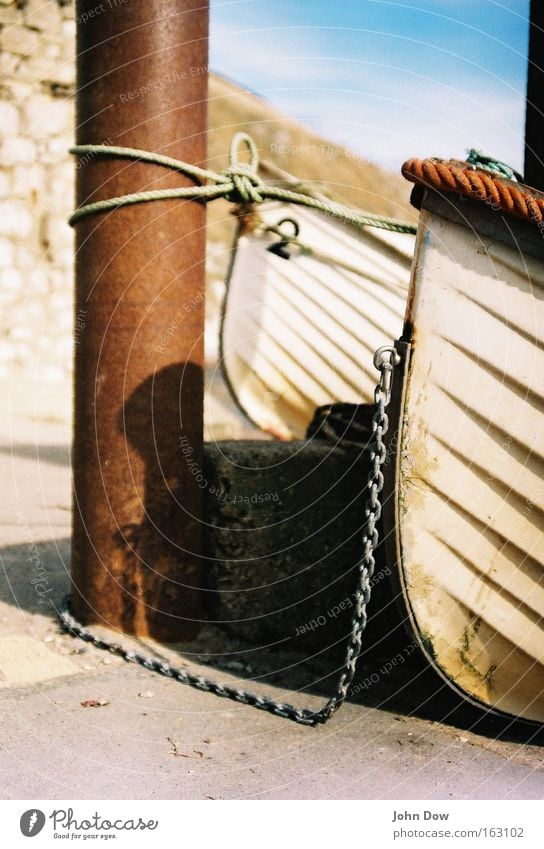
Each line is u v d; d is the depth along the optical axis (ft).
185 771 7.35
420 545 7.95
